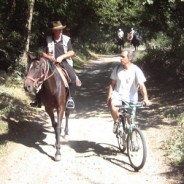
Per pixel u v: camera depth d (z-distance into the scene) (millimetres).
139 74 8227
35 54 8734
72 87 9383
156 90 15672
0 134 9891
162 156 8586
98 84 18281
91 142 9750
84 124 11352
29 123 11164
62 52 9156
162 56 19109
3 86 14195
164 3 15227
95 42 38156
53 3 20219
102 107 13539
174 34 16766
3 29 17016
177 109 12039
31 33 19516
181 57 16344
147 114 12133
